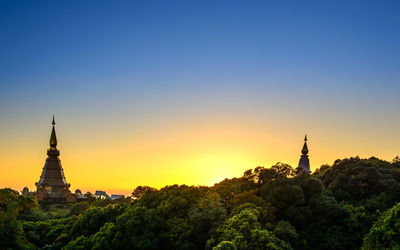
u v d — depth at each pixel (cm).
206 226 7750
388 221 6175
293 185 8300
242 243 6212
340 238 7144
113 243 7612
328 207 7744
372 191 8925
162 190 9719
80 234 8881
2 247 7750
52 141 18038
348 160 10700
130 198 16062
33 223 10394
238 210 7706
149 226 7794
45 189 16850
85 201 16438
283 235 6744
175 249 7425
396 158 11988
